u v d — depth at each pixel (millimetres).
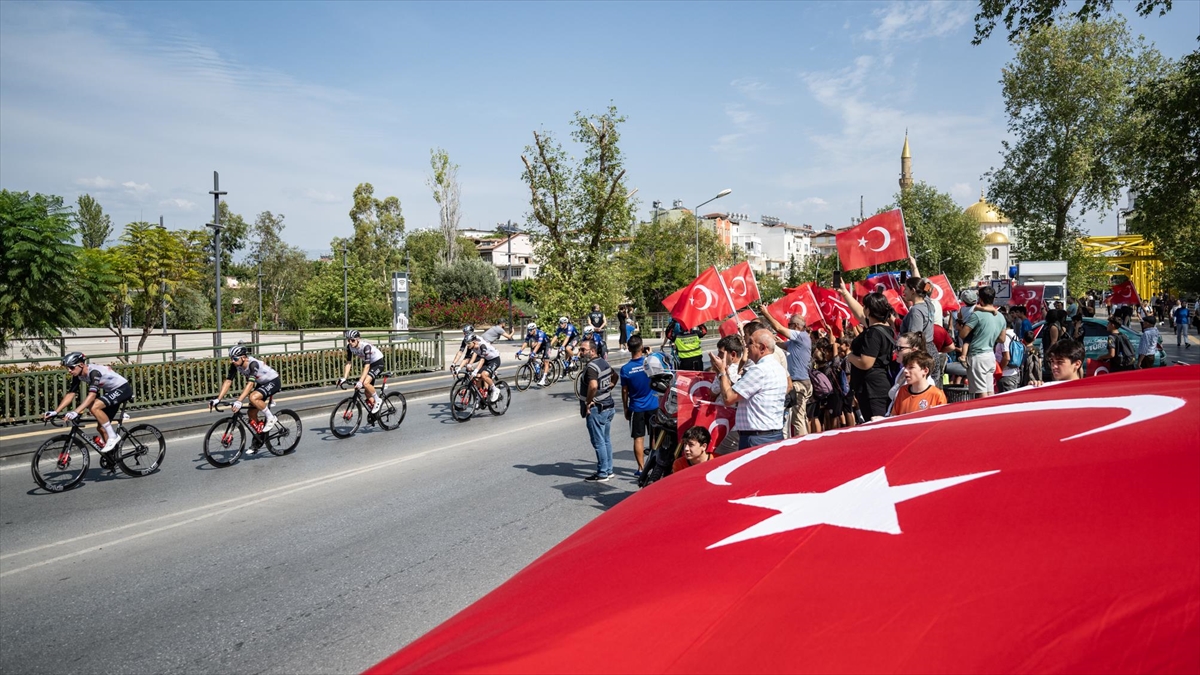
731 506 1436
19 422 12625
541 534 6480
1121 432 1229
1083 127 41812
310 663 4227
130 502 8008
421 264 81625
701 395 6195
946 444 1439
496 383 13875
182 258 33500
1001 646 799
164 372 14711
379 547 6246
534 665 938
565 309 19828
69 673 4199
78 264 14969
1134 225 26953
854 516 1185
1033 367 12477
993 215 103250
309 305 57656
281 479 8930
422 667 1028
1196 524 881
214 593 5324
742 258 69750
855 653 842
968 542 994
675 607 1019
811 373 8414
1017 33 14891
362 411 12828
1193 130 20438
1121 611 791
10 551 6402
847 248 9664
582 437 11344
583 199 19484
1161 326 39469
